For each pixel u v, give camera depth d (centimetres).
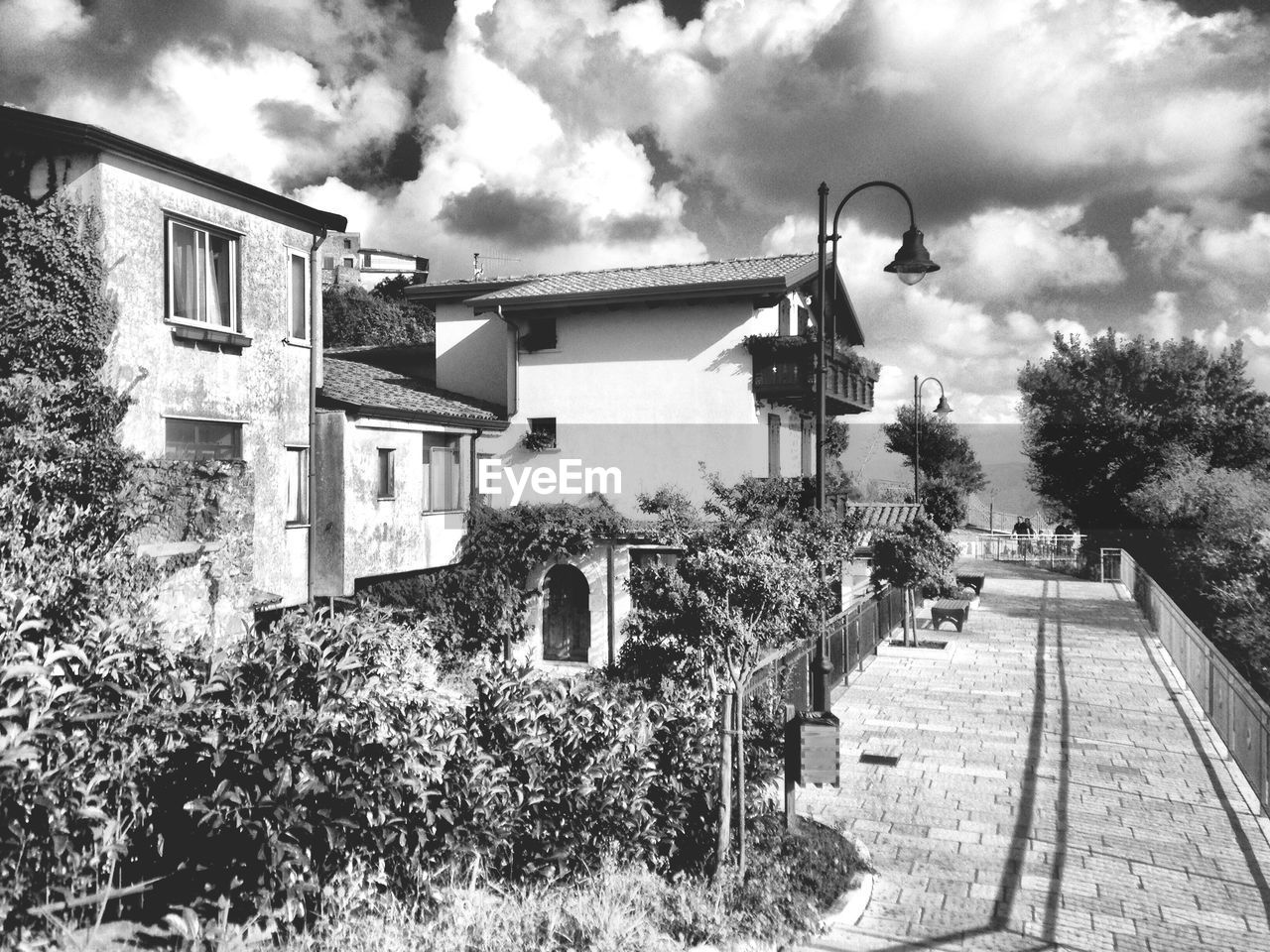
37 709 473
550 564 2266
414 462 1980
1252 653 1616
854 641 1805
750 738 929
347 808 594
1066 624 2436
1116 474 3862
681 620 926
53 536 870
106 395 1290
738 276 2233
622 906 699
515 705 766
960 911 794
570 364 2373
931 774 1166
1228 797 1088
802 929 736
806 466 2841
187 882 582
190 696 556
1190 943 743
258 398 1611
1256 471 3584
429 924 624
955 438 4709
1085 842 952
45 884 499
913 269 1281
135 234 1366
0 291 1255
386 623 797
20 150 1338
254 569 1584
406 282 6650
